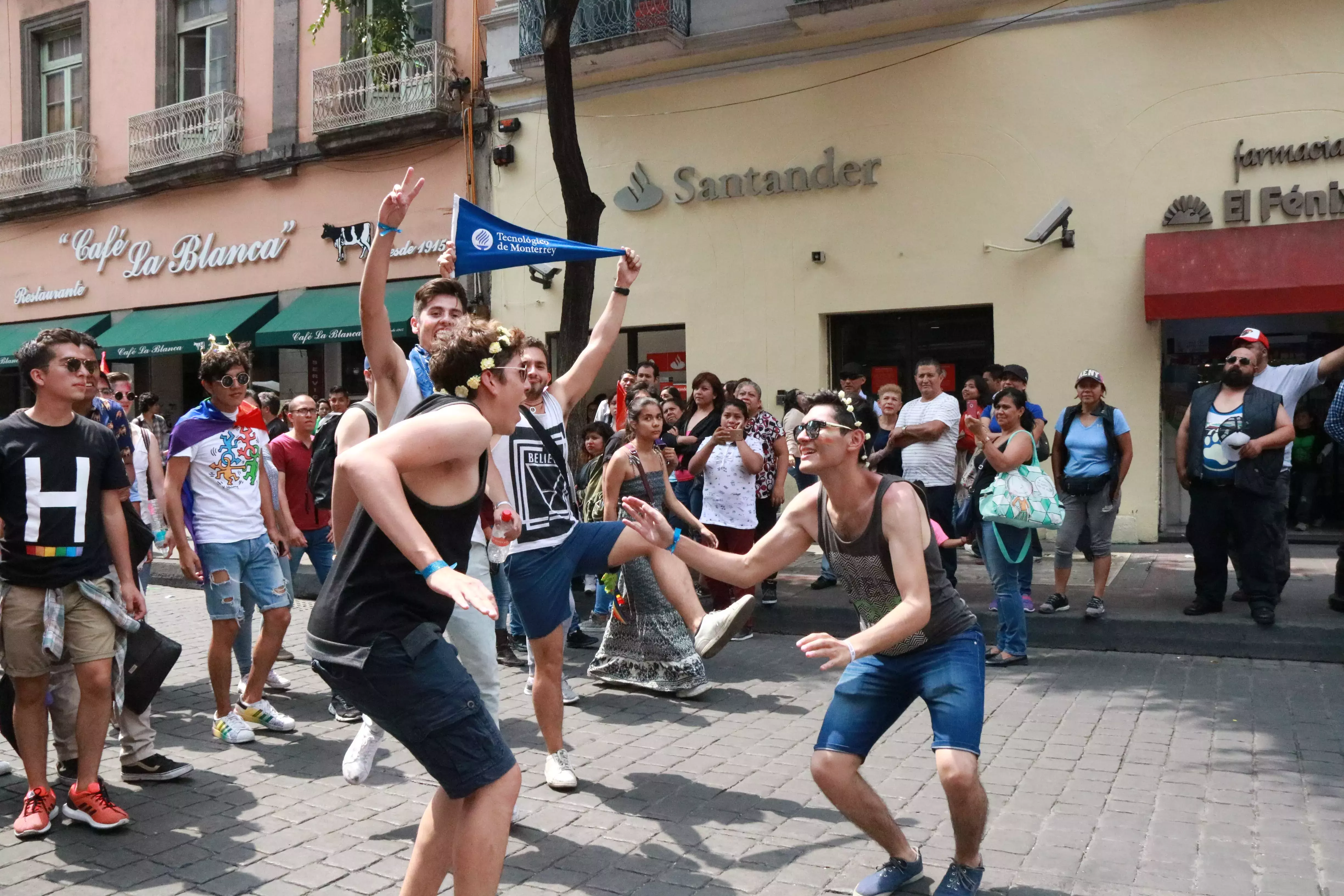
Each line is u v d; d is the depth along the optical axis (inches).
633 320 507.5
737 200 482.6
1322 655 261.7
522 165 536.7
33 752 164.2
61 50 717.9
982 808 127.3
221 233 641.0
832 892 138.5
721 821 164.7
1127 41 408.8
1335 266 371.9
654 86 498.0
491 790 106.4
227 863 150.1
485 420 107.0
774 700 241.3
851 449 126.0
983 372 450.3
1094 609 287.7
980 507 267.4
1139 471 412.2
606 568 179.8
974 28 431.5
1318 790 172.1
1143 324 408.5
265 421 402.0
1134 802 168.7
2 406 749.9
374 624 103.7
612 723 224.2
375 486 96.4
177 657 187.6
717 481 303.6
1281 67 387.5
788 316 472.4
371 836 160.6
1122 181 410.9
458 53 557.3
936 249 442.6
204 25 652.7
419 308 163.6
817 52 462.0
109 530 172.6
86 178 691.4
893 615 121.1
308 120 605.6
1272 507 270.5
